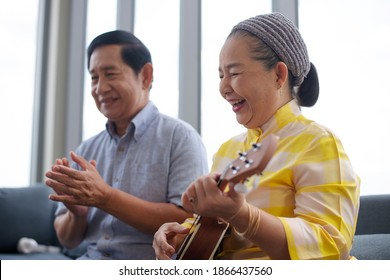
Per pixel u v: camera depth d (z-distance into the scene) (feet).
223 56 4.13
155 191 5.68
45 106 11.57
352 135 8.30
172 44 10.53
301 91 4.47
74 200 5.11
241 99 4.11
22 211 9.39
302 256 3.39
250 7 9.79
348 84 8.46
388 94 8.16
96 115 11.34
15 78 11.39
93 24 11.72
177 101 10.18
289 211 3.83
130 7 11.08
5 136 11.10
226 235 4.05
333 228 3.51
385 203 6.26
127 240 5.59
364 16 8.52
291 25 4.16
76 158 5.20
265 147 3.01
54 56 11.77
